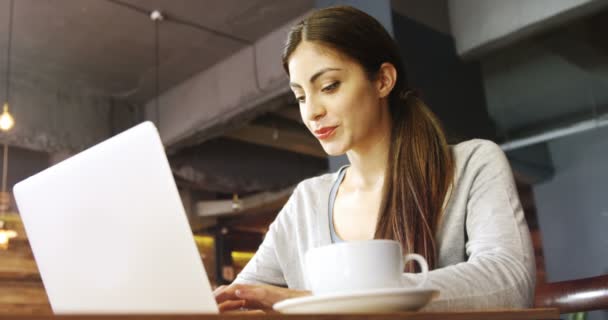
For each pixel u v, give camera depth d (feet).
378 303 1.93
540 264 22.74
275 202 24.49
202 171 20.89
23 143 18.03
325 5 11.89
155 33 16.37
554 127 14.05
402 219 3.60
